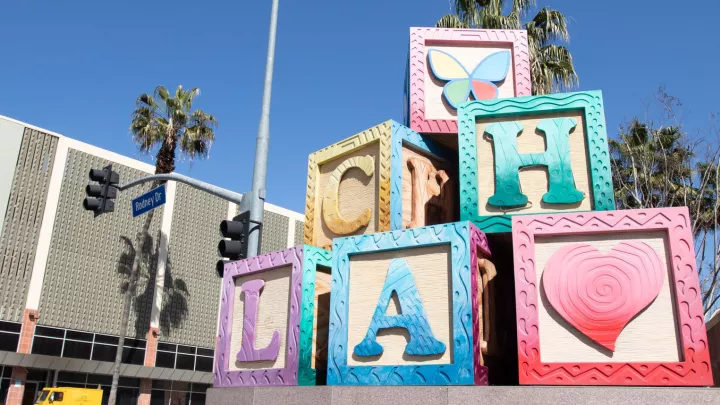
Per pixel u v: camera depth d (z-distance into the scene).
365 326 9.55
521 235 9.10
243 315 11.38
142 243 33.75
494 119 11.37
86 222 35.75
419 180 12.30
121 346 31.22
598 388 7.46
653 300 8.43
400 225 11.48
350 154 12.78
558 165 10.66
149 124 32.22
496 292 10.80
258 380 10.49
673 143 22.81
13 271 32.34
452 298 8.91
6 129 33.50
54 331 33.25
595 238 8.94
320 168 13.42
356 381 9.20
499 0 23.00
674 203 21.67
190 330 39.84
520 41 13.67
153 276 38.41
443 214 12.86
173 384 39.66
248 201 10.57
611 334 8.35
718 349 14.58
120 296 36.41
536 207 10.58
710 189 21.78
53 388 28.44
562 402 7.52
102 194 12.69
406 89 14.78
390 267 9.57
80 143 36.44
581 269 8.77
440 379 8.55
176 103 33.00
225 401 10.46
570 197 10.39
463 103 11.46
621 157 23.72
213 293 41.84
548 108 11.03
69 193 35.34
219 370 11.33
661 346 8.20
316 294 10.70
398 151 11.94
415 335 9.00
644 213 8.75
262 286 11.19
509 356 10.84
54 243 34.16
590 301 8.57
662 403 7.15
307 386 9.22
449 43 13.73
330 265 10.91
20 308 32.28
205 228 42.22
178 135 32.81
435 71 13.38
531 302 8.74
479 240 9.68
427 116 13.09
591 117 10.79
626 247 8.75
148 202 11.95
